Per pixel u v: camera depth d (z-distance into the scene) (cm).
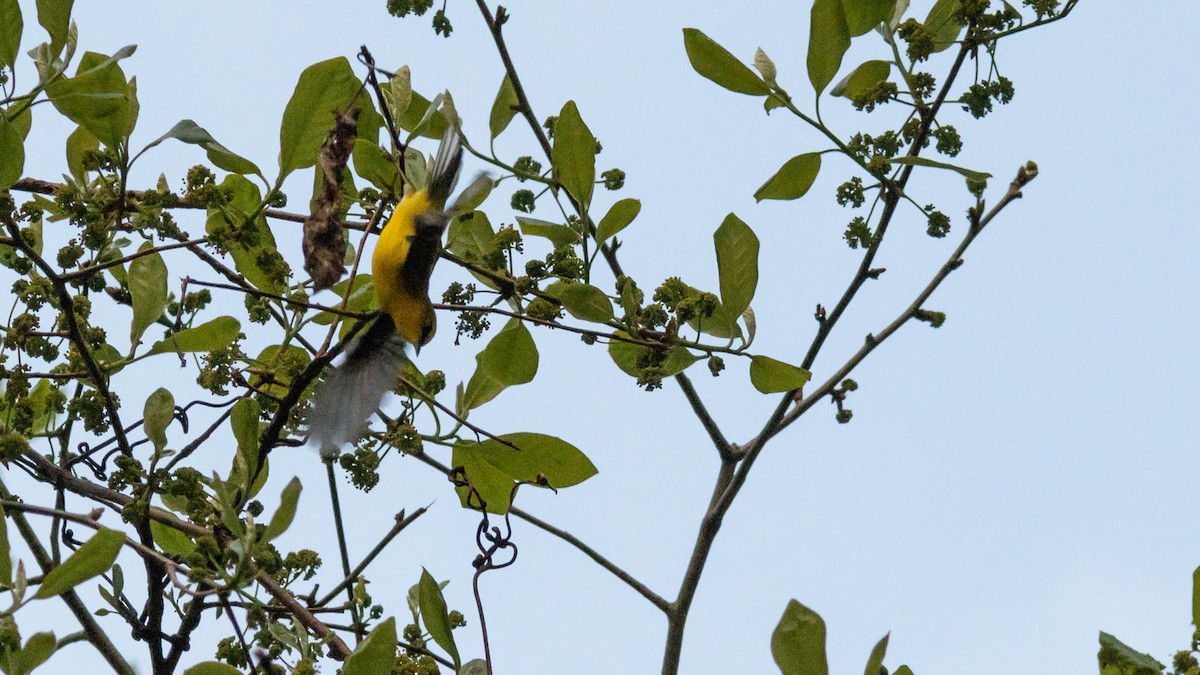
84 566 639
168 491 763
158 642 791
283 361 831
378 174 944
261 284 853
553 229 880
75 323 746
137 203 771
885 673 582
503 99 944
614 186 926
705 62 909
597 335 812
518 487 920
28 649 637
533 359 878
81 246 784
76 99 743
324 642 771
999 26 910
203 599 786
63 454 855
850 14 887
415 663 756
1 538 642
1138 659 647
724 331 838
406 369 891
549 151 948
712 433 993
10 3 720
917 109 932
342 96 803
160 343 827
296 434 841
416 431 847
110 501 794
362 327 820
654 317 819
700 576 947
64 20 729
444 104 887
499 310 815
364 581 881
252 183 863
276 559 731
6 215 696
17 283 818
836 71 898
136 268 842
